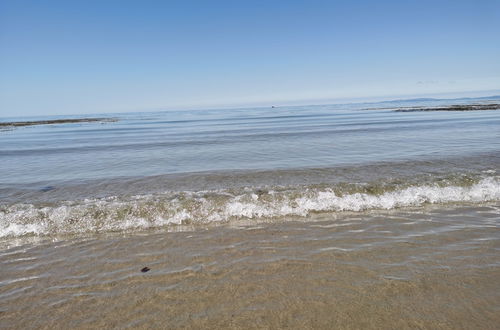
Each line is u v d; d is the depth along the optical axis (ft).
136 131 128.98
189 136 96.07
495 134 68.39
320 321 11.06
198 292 13.19
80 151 65.62
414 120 128.77
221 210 24.02
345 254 16.42
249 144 69.92
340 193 26.68
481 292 12.55
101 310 12.17
